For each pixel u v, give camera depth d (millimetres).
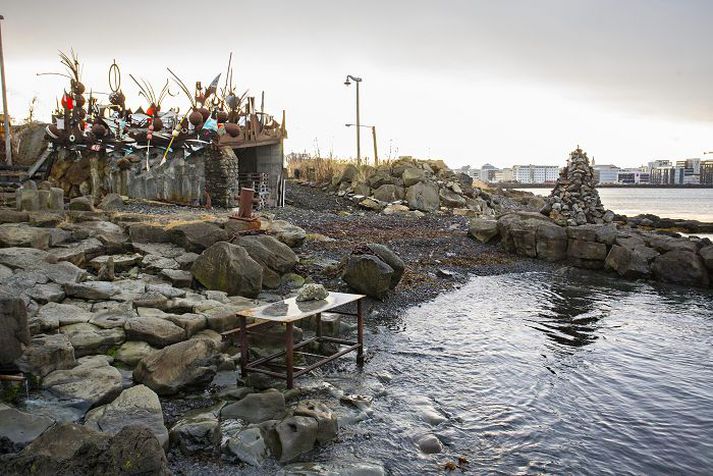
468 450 7180
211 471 6293
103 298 10898
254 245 14422
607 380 9836
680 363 10820
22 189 16516
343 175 34844
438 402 8633
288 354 8445
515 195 50562
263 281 14156
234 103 25672
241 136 25469
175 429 6781
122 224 15445
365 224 25125
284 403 7863
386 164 37781
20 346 7301
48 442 5344
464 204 34844
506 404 8664
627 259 20016
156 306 10812
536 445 7379
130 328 9359
